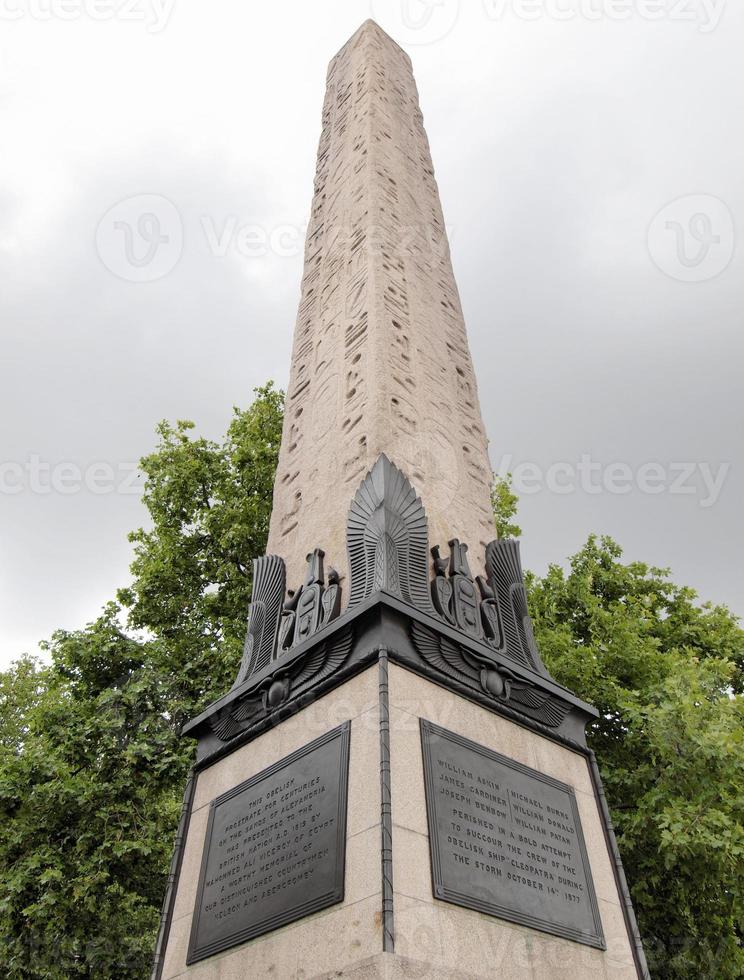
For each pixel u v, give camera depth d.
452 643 5.00
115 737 11.94
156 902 11.64
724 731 8.91
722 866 9.00
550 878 4.49
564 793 5.06
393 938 3.47
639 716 10.05
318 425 7.51
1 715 20.66
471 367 8.76
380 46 13.30
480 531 6.79
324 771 4.43
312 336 8.77
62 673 13.58
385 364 7.22
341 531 6.09
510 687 5.19
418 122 12.80
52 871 10.32
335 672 4.76
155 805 11.80
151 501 16.38
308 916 3.96
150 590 15.24
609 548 17.20
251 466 16.42
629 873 10.45
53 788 10.84
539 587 15.18
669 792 9.47
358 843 3.94
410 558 5.35
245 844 4.71
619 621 13.53
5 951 10.54
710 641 15.00
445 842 4.05
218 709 5.62
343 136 11.55
